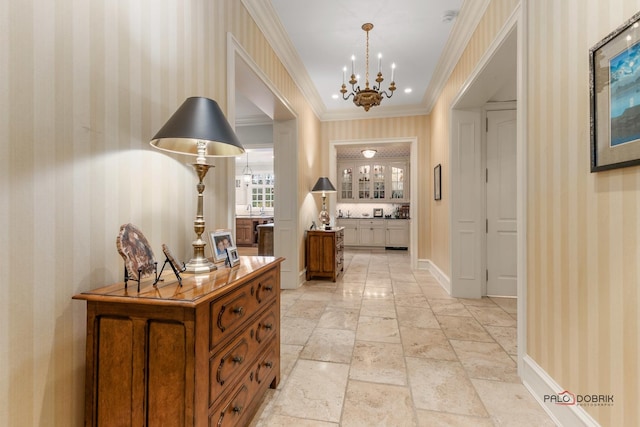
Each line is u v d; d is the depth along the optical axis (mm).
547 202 1654
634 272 1106
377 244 8320
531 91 1809
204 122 1288
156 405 1027
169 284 1208
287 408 1634
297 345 2398
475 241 3701
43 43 992
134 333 1044
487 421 1543
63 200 1061
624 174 1148
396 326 2781
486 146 3734
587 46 1338
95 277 1182
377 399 1715
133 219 1367
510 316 3039
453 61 3520
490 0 2410
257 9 2598
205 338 1065
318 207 5379
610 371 1215
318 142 5469
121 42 1297
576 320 1417
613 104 1173
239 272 1428
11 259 912
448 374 1976
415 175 5332
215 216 2016
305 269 4547
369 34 3160
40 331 994
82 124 1127
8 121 900
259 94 3117
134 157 1373
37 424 990
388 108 5328
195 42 1815
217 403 1146
